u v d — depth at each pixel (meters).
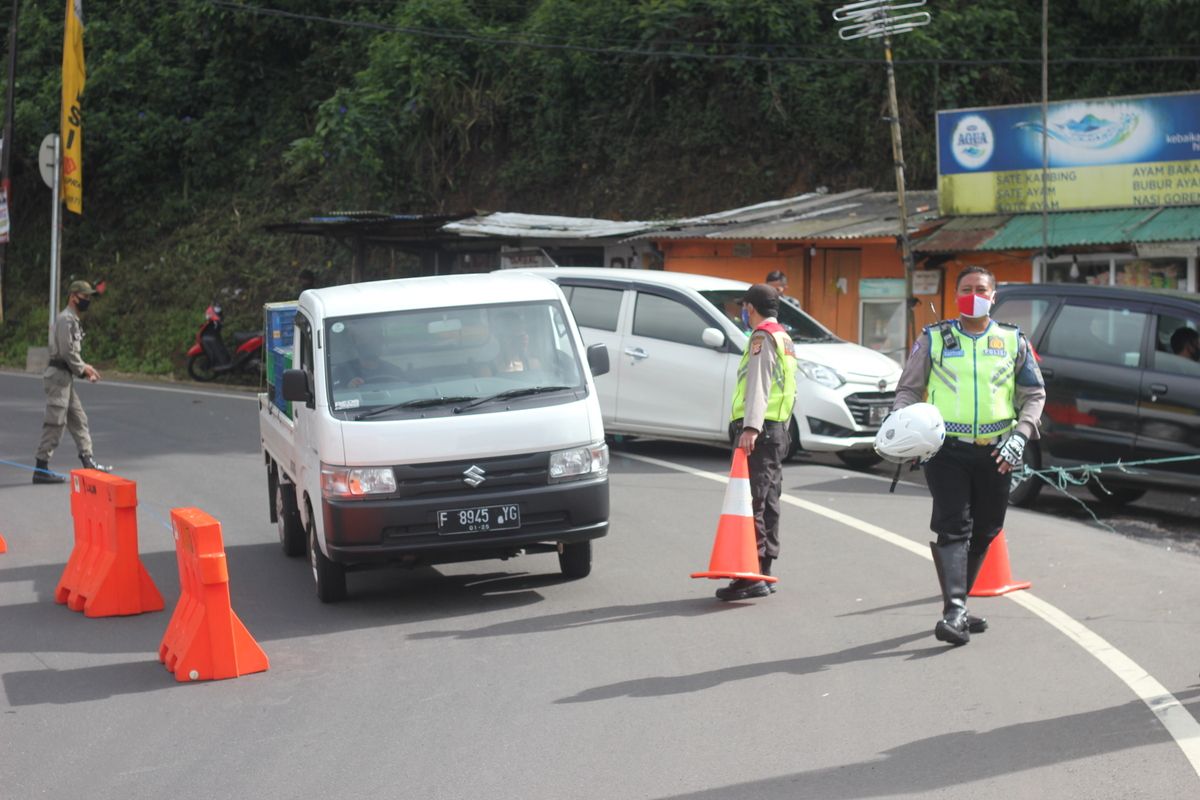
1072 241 17.58
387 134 29.78
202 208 34.47
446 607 8.29
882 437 6.91
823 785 4.99
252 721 6.08
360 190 30.70
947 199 19.70
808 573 8.80
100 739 5.88
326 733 5.86
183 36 36.28
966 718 5.73
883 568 8.89
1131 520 11.52
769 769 5.18
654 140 27.59
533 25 29.47
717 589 8.20
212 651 6.81
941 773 5.07
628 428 14.66
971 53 24.97
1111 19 25.20
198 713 6.23
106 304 32.94
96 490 8.66
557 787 5.07
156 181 35.69
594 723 5.84
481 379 8.44
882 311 20.03
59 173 23.05
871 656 6.78
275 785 5.22
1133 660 6.57
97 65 36.25
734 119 26.59
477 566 9.55
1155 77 24.56
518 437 8.13
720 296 14.44
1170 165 18.03
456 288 8.96
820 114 25.45
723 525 8.09
